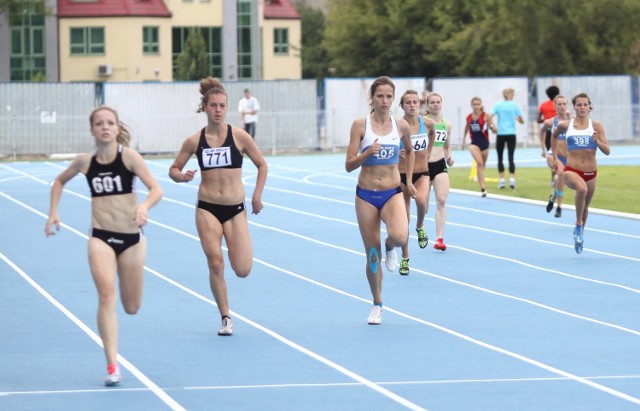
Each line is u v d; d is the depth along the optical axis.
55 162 78.31
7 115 82.75
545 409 15.90
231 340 20.95
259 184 21.34
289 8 142.88
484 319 23.12
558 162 33.22
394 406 16.06
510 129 53.16
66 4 127.94
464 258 32.16
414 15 126.38
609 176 60.25
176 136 85.06
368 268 22.39
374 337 21.23
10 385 17.36
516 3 114.19
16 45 124.94
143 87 84.38
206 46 131.88
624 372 18.28
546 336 21.36
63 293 26.42
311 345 20.47
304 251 33.66
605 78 92.88
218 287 21.23
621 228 39.19
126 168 17.56
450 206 46.75
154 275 29.09
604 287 27.25
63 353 19.83
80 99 84.31
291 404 16.17
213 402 16.28
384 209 22.27
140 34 128.50
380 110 22.25
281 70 141.50
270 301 25.27
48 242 36.09
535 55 113.06
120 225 17.59
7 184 59.81
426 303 24.98
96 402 16.27
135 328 22.12
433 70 127.62
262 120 85.50
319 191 54.41
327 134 87.25
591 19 110.38
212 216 21.12
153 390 17.03
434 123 32.84
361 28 129.12
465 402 16.30
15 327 22.31
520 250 33.88
